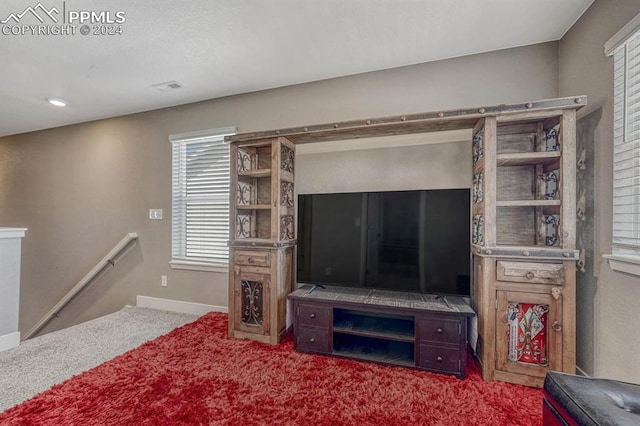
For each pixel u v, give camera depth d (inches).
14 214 162.9
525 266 68.2
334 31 78.8
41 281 156.6
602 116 65.8
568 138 66.2
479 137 77.7
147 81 106.1
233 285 96.3
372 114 100.2
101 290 141.9
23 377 72.5
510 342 69.7
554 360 66.3
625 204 59.5
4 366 78.0
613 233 62.2
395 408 60.4
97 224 144.2
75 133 149.0
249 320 95.6
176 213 130.0
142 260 134.8
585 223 71.5
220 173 123.2
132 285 136.5
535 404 61.4
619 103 61.4
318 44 84.7
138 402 61.7
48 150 155.3
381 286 88.4
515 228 83.0
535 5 69.3
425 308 75.4
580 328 72.3
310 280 96.4
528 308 68.8
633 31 54.7
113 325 109.6
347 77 103.3
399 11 71.2
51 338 97.0
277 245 91.4
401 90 97.3
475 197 82.0
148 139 133.9
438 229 83.1
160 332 102.9
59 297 152.5
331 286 97.9
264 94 114.1
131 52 87.8
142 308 130.8
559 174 68.2
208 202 125.0
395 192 87.4
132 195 137.1
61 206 152.1
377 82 99.8
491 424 55.7
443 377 71.8
